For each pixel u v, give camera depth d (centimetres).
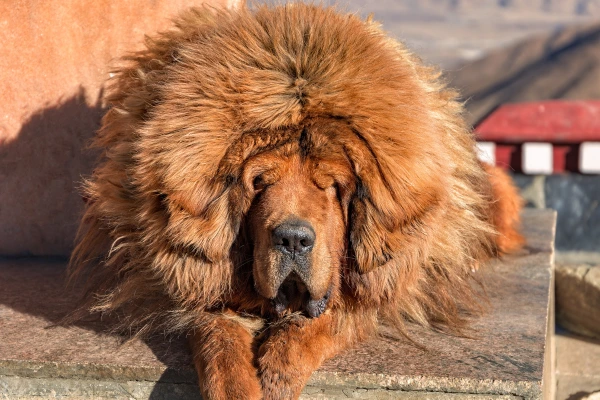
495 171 700
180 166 431
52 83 701
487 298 595
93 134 700
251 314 484
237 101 435
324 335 468
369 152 439
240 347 447
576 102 1169
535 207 1022
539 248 754
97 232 555
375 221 446
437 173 454
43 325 539
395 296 479
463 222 532
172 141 435
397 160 438
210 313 480
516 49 11462
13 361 476
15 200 718
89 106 702
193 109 436
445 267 523
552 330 714
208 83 440
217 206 440
